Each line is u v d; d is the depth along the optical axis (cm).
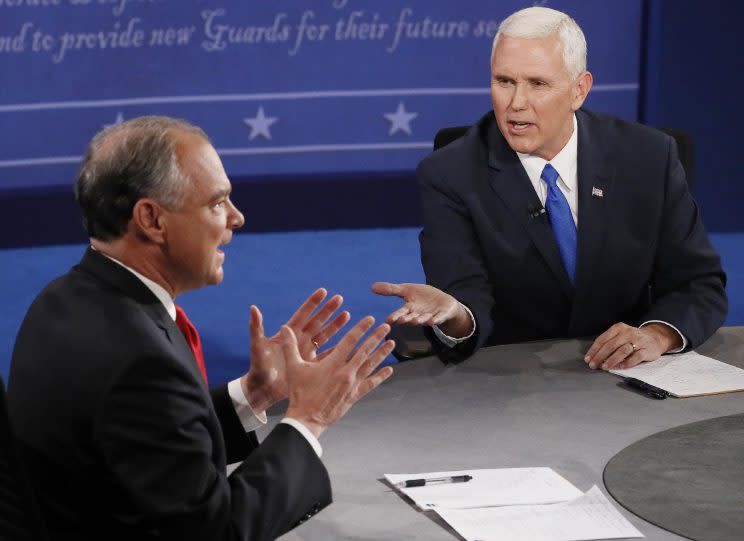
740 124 1330
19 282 1164
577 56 532
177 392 308
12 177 1259
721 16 1298
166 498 302
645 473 385
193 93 1269
